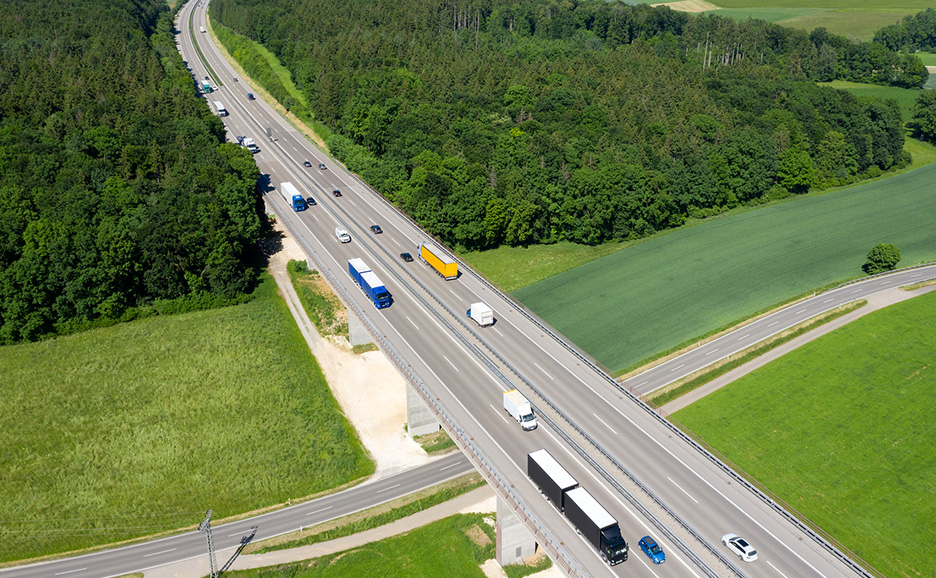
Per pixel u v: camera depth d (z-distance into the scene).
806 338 139.62
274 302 158.12
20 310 139.25
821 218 198.25
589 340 141.12
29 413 122.69
